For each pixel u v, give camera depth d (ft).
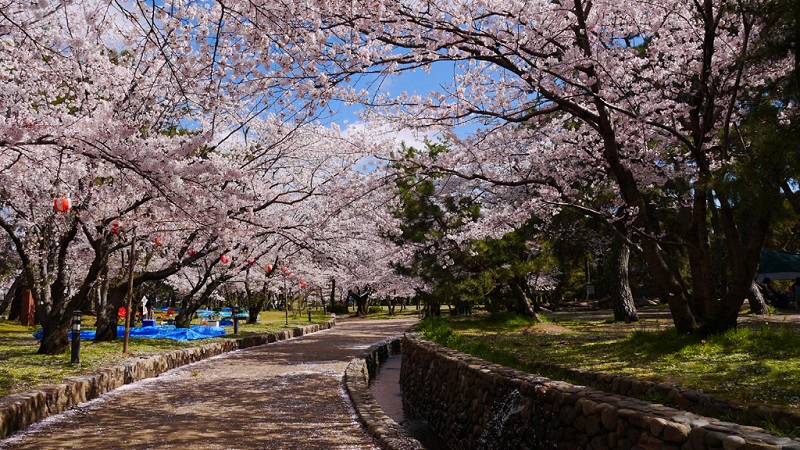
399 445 15.56
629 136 27.94
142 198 29.09
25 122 20.22
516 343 30.35
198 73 17.92
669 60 28.99
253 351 45.85
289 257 58.65
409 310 140.97
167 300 148.05
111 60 26.35
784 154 15.62
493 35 21.08
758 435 9.09
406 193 39.29
